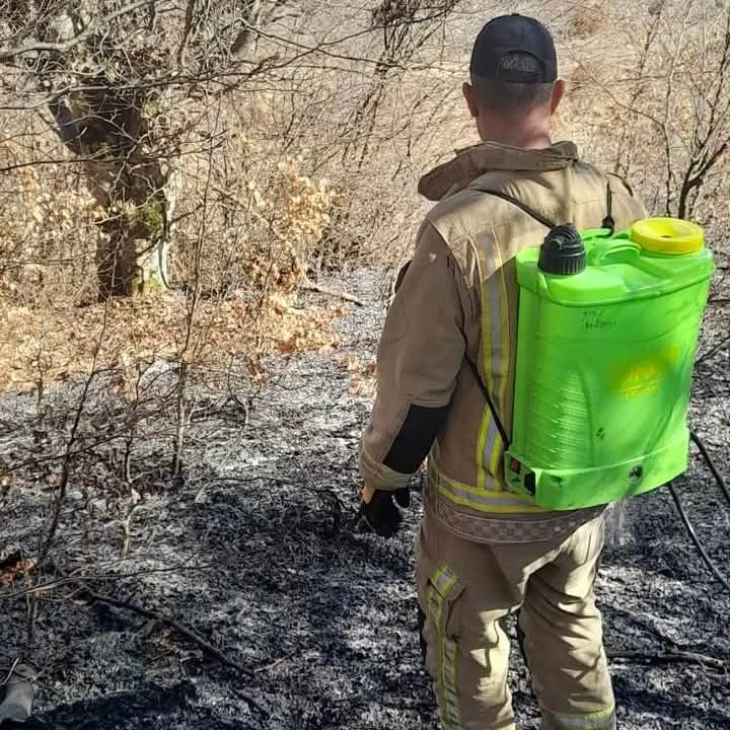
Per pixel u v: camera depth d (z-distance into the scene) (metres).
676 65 7.07
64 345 5.04
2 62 5.09
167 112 5.90
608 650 2.93
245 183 5.20
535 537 2.05
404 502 2.18
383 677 2.88
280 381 5.18
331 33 7.67
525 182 1.92
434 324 1.90
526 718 2.66
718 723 2.64
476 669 2.18
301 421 4.67
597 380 1.88
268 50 7.30
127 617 3.14
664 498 3.84
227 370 4.74
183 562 3.46
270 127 7.18
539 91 1.91
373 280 7.43
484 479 2.03
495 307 1.90
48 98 5.04
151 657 2.96
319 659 2.96
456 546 2.12
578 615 2.22
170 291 6.66
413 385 1.93
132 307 5.62
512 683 2.79
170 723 2.70
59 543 3.59
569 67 8.10
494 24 1.94
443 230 1.88
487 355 1.94
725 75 6.79
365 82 7.57
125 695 2.80
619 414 1.92
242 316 4.80
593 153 7.82
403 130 7.95
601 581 3.29
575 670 2.23
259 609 3.20
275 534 3.65
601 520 2.20
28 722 2.70
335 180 7.45
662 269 1.87
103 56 5.64
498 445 1.99
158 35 5.97
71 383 4.79
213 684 2.85
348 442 4.47
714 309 6.10
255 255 4.97
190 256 6.96
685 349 1.97
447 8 7.77
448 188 2.06
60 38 5.41
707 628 3.04
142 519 3.76
